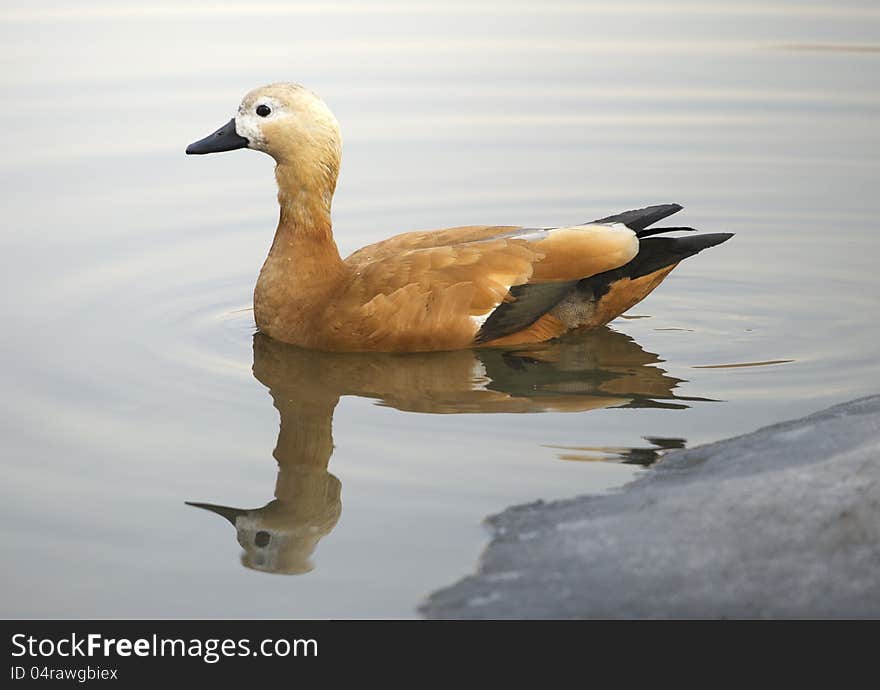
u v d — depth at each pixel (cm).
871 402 1078
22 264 1538
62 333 1349
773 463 947
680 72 2250
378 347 1291
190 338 1348
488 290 1277
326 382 1229
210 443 1098
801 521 823
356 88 2147
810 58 2308
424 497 980
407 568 877
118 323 1384
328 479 1020
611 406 1162
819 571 779
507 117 2061
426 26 2492
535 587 820
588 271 1301
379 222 1703
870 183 1823
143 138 1941
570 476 1004
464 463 1039
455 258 1289
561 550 859
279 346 1327
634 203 1769
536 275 1294
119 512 980
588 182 1831
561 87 2183
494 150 1942
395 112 2066
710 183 1831
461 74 2233
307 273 1320
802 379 1227
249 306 1449
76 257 1567
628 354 1308
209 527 957
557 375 1248
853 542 796
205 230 1670
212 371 1258
